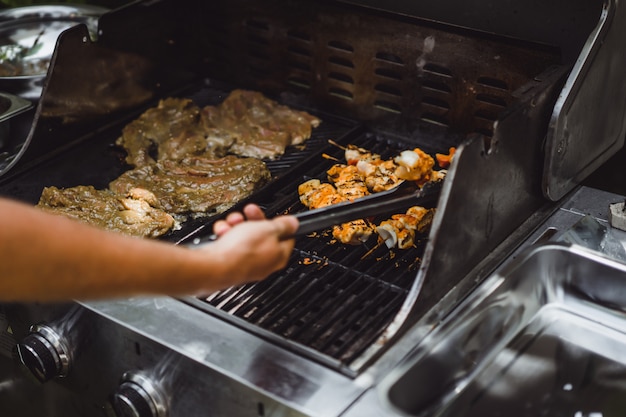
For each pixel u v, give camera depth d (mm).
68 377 1124
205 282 807
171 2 1432
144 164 1309
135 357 1034
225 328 1014
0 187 1264
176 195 1242
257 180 1260
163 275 775
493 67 1264
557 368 1032
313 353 975
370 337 1026
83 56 1325
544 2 1222
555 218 1175
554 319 1086
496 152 1054
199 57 1518
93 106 1367
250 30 1450
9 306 1132
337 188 1213
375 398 932
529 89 1130
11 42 1514
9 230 702
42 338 1092
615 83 1201
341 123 1407
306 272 1114
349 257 1131
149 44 1423
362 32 1344
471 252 1071
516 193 1125
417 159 1174
